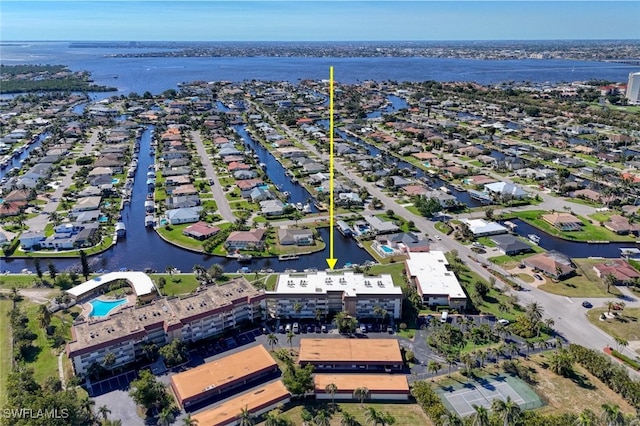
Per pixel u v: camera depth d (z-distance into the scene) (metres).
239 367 132.88
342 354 138.75
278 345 148.00
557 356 135.00
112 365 135.62
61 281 181.62
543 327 154.25
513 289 179.12
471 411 120.62
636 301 170.62
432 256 193.62
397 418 119.00
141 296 167.75
